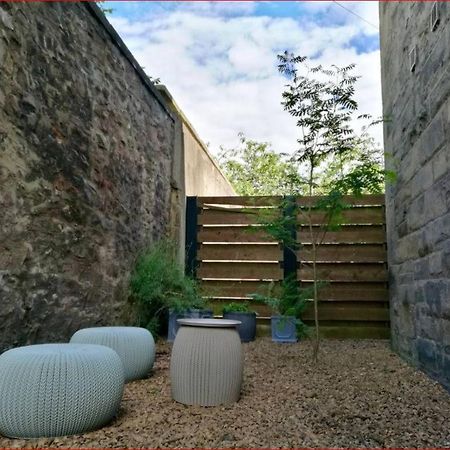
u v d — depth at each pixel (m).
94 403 1.87
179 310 4.53
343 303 5.21
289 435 1.91
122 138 4.05
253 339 4.96
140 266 4.34
